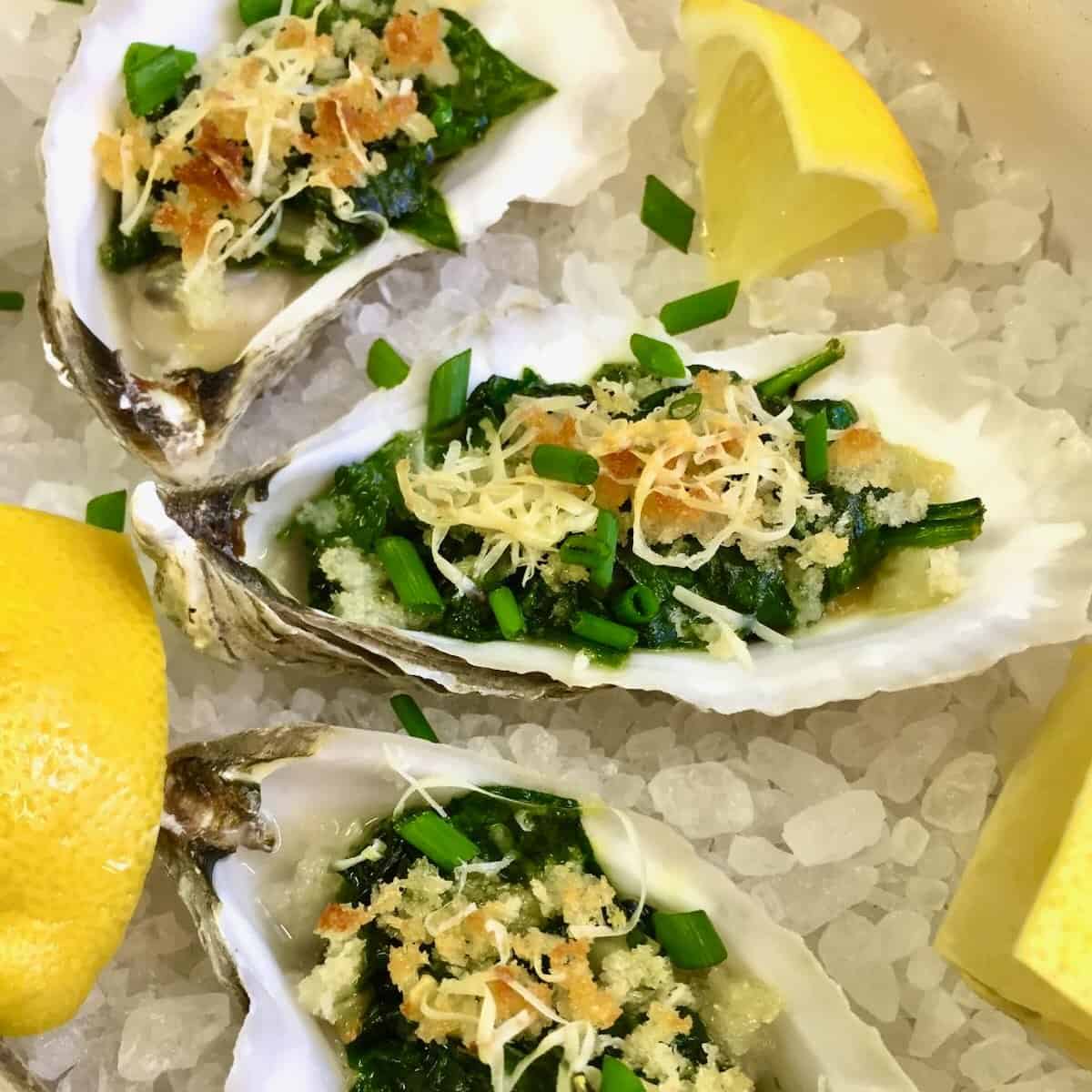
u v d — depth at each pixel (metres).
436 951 0.14
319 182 0.17
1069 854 0.14
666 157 0.19
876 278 0.18
